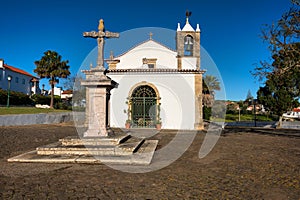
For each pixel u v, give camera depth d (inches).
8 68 1521.9
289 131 701.9
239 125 966.4
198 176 197.6
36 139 405.1
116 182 178.5
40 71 1262.3
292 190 164.7
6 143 354.9
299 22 465.7
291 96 856.9
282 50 494.6
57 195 150.6
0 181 176.1
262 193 158.6
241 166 234.8
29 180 179.6
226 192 159.6
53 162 235.8
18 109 887.1
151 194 154.6
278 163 248.7
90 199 145.2
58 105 1235.9
